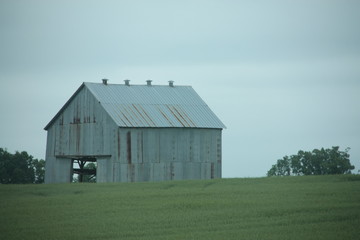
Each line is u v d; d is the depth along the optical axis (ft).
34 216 531.09
